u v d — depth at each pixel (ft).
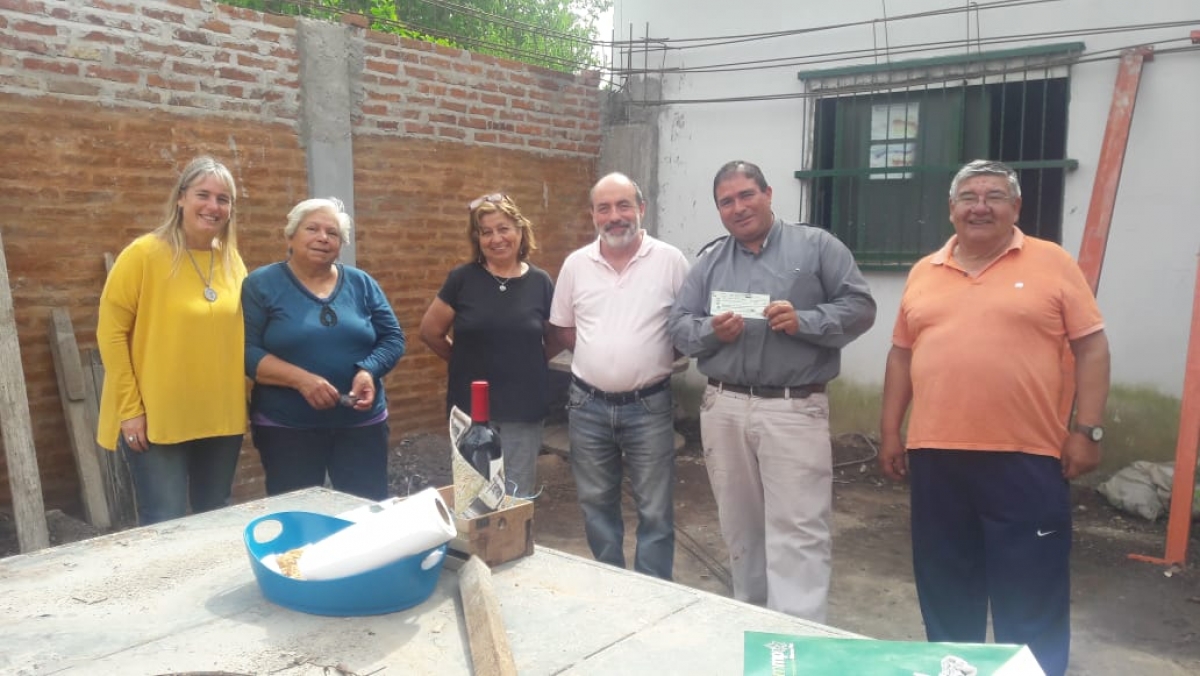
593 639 5.07
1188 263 15.28
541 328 11.30
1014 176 8.51
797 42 19.08
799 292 9.64
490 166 18.81
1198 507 14.35
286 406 10.11
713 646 4.97
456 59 17.85
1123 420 16.10
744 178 9.61
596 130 21.30
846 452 18.49
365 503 7.70
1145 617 11.46
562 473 17.46
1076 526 14.70
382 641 5.01
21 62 12.07
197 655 4.80
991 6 16.62
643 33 21.25
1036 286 8.31
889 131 18.15
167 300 9.42
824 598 9.82
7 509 12.32
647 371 10.48
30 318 12.44
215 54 14.12
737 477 10.17
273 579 5.39
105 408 9.64
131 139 13.24
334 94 15.75
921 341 8.87
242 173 14.65
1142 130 15.52
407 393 17.65
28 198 12.28
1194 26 14.96
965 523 8.82
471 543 6.10
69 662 4.70
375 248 16.81
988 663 4.45
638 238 10.71
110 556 6.34
